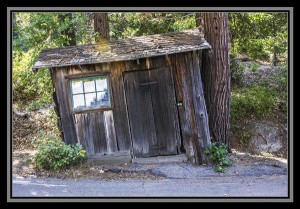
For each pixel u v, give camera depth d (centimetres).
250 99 1199
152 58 842
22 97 1353
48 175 753
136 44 866
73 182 710
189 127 845
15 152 998
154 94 855
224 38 929
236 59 1397
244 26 1197
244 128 1125
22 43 1128
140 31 1276
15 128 1185
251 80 1343
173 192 641
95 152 854
